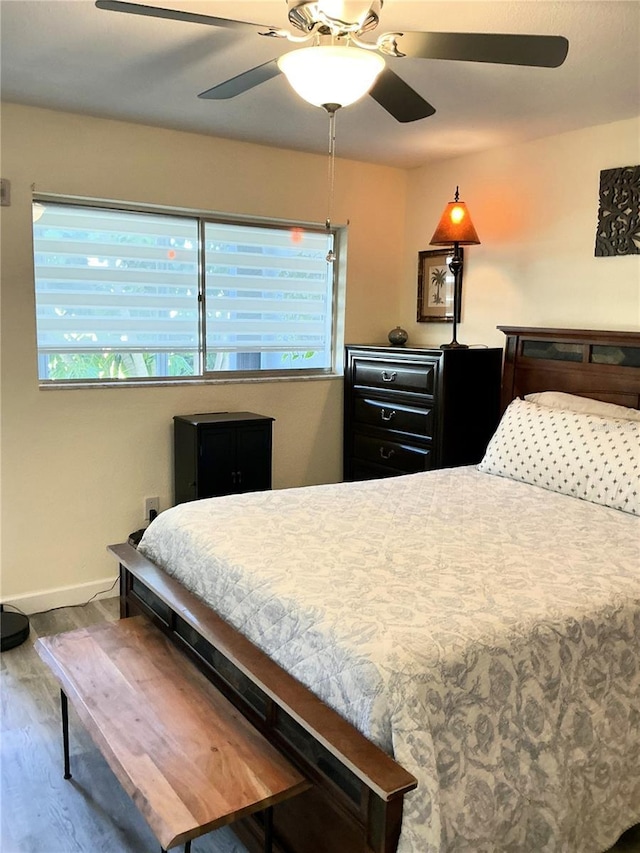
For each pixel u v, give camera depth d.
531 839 1.59
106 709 1.77
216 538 2.22
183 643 2.16
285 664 1.71
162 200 3.38
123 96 2.83
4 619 3.01
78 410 3.28
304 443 4.06
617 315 3.17
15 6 1.98
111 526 3.44
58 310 3.29
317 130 3.33
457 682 1.50
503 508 2.58
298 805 1.65
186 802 1.43
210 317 3.75
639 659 1.81
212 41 2.23
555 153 3.37
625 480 2.57
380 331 4.34
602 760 1.72
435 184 4.07
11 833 1.90
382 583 1.85
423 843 1.35
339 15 1.64
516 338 3.50
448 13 2.01
